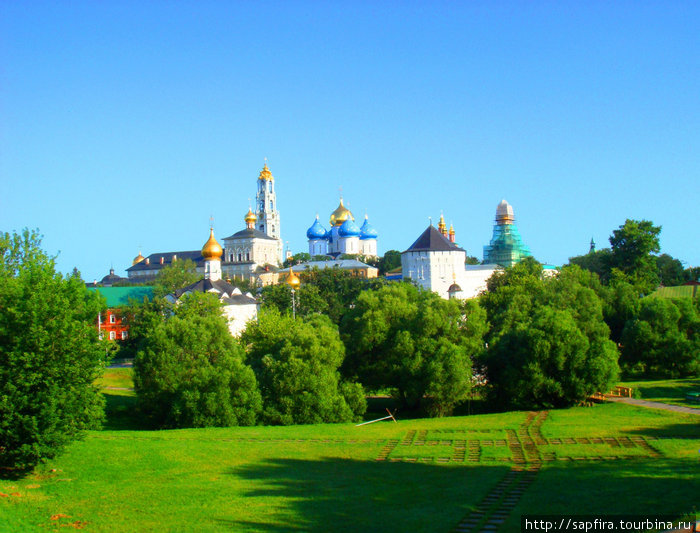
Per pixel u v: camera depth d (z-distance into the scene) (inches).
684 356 4281.5
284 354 3430.1
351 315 4087.1
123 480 2170.3
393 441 2765.7
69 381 2124.8
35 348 2065.7
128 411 3572.8
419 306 4190.5
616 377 3469.5
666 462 2249.0
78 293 2263.8
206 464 2385.6
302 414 3262.8
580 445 2568.9
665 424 2881.4
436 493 2010.3
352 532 1695.4
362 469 2338.8
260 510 1888.5
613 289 5157.5
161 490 2073.1
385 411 3700.8
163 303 5561.0
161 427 3228.3
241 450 2588.6
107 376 4778.5
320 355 3420.3
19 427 2025.1
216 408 3171.8
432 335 3718.0
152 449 2541.8
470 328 3732.8
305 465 2394.2
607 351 3469.5
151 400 3326.8
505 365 3607.3
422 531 1676.9
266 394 3344.0
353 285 6894.7
